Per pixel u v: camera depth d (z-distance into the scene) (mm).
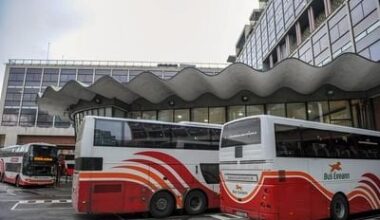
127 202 10852
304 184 9258
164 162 11852
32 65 64688
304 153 9555
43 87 63469
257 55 50250
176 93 21734
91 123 10914
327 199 9883
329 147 10477
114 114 23078
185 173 12195
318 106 20250
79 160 10680
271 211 8328
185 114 22688
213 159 12969
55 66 64688
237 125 10016
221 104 21875
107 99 23109
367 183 11516
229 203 9805
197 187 12328
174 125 12500
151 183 11414
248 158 9266
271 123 9062
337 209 10188
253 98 21266
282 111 20734
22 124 61094
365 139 12062
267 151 8727
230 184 9875
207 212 12789
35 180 24781
